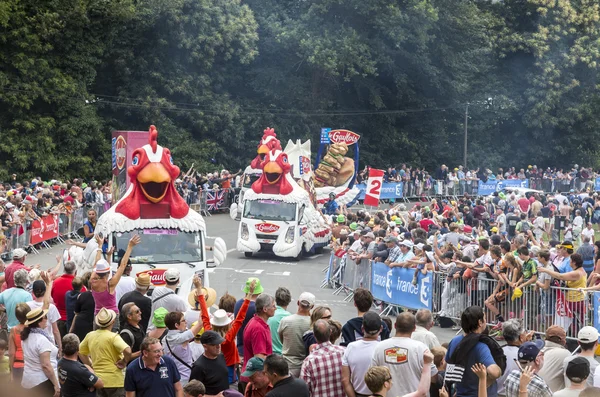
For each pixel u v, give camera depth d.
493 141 163.75
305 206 71.19
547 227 88.31
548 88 159.25
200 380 23.02
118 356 25.59
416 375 21.80
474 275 42.91
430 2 148.38
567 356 25.42
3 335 24.86
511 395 21.42
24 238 65.38
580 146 164.88
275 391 20.88
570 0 163.38
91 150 120.94
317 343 23.53
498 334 40.91
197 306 32.97
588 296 38.91
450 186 133.88
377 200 79.31
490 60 161.62
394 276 48.28
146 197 42.97
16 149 109.69
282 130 139.50
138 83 126.56
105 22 123.94
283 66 142.88
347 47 136.38
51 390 25.48
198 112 128.88
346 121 149.00
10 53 113.19
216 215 105.00
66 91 116.62
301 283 59.78
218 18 128.38
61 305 33.56
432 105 155.00
